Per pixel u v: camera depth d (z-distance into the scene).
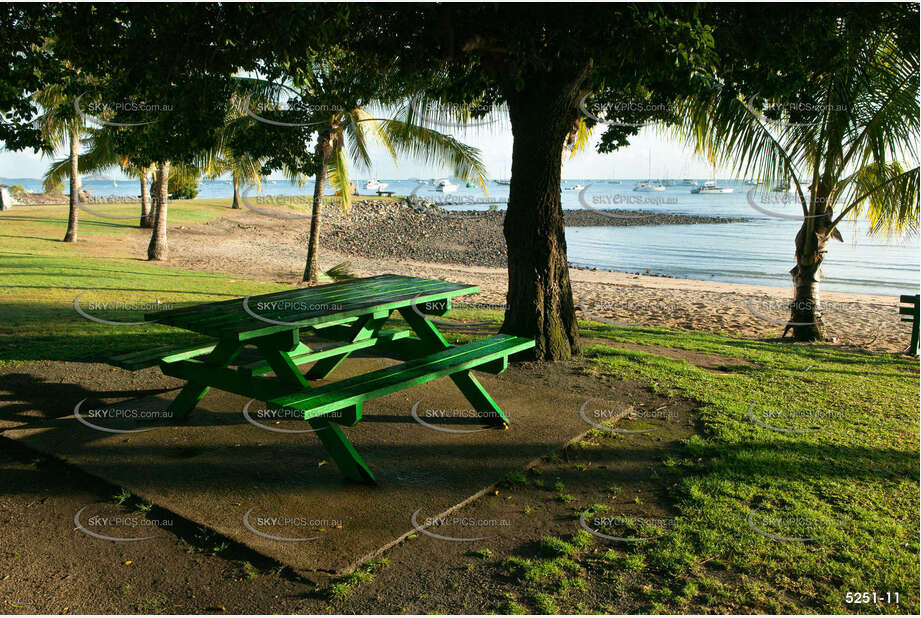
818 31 5.68
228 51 5.98
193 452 4.25
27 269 14.27
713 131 8.71
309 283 17.78
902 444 4.65
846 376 6.95
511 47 5.36
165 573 2.93
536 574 2.94
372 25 6.33
